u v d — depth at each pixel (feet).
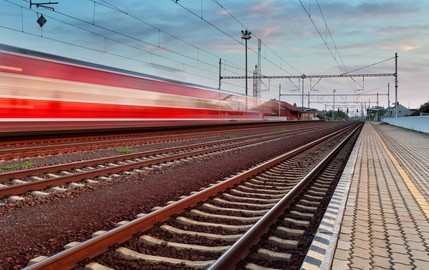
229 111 120.57
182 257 15.58
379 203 25.32
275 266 14.70
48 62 52.80
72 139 61.36
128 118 69.26
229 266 14.03
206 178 34.17
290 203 24.91
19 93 48.55
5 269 13.99
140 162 38.96
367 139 97.09
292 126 181.78
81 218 20.63
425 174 38.34
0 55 46.37
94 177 32.50
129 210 22.48
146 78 75.41
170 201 24.82
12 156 40.57
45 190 27.17
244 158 50.19
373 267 14.51
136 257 15.24
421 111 233.14
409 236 18.43
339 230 18.72
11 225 19.06
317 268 13.92
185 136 79.30
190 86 94.12
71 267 13.73
